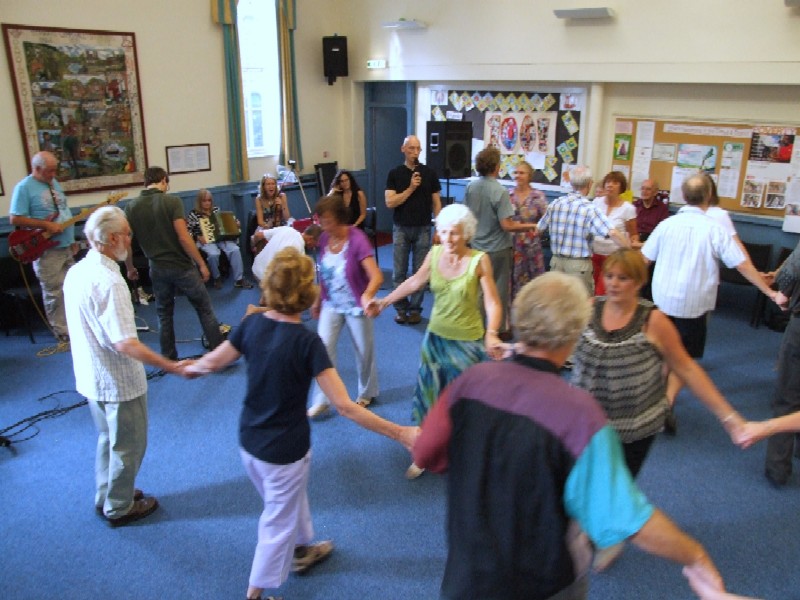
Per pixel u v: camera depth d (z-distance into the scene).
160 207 4.02
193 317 5.37
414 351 4.62
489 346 2.54
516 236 4.76
